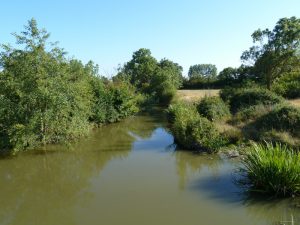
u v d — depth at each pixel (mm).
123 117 32188
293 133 16141
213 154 15992
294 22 38156
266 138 15703
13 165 15844
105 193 11695
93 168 15086
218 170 13695
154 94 48188
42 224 9539
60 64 17750
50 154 17625
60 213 10234
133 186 12289
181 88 69750
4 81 16516
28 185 13102
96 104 26641
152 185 12297
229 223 8961
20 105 16547
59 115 17812
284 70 39062
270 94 24406
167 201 10648
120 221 9367
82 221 9500
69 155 17453
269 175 10305
